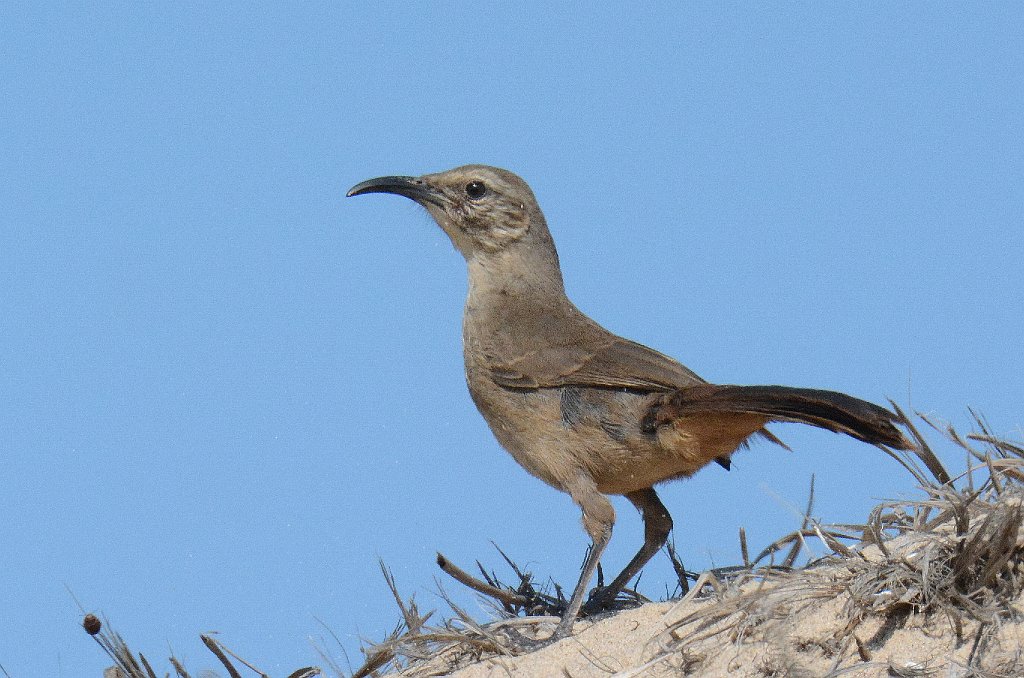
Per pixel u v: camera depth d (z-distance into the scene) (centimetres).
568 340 1410
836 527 1169
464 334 1491
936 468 1198
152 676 1198
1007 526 946
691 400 1285
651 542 1410
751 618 998
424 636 1163
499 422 1420
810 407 1200
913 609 962
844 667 932
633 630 1095
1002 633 915
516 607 1328
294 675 1224
